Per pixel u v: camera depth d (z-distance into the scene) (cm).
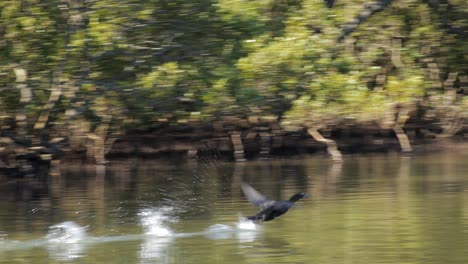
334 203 5441
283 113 8250
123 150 8719
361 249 4144
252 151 8706
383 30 8644
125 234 4709
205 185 6600
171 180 6994
